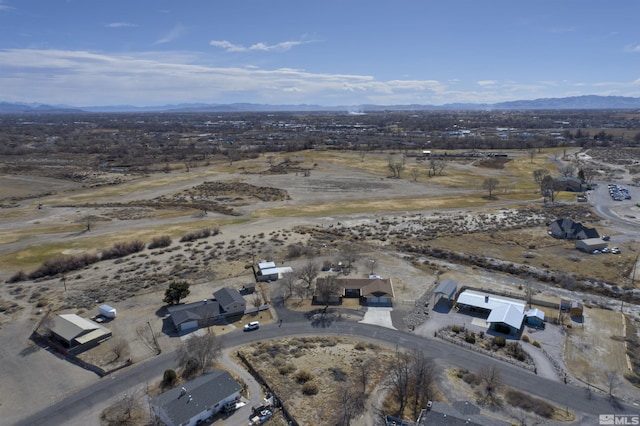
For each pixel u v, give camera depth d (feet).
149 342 206.80
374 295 248.52
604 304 249.75
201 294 258.57
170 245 355.77
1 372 186.91
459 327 221.87
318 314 235.40
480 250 337.31
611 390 170.81
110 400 167.63
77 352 199.21
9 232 399.24
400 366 171.83
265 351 196.13
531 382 177.78
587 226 398.62
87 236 384.47
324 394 165.68
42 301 251.60
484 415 153.38
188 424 149.48
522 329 219.61
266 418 153.89
